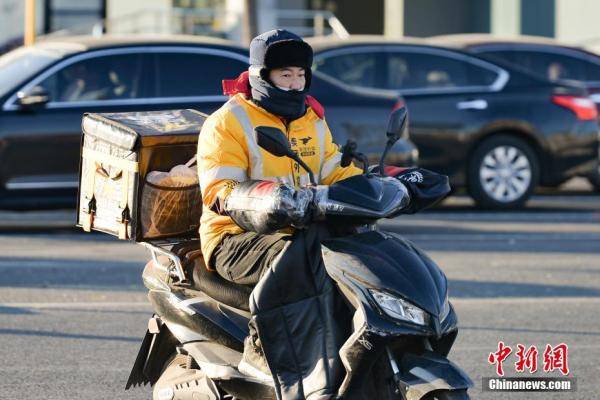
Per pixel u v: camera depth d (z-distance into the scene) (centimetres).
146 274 1255
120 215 1217
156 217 1218
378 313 1035
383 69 3281
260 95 1160
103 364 1598
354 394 1059
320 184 1211
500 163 3284
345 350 1048
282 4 5788
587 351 1702
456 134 3250
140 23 5566
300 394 1086
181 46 2836
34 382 1505
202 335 1188
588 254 2517
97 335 1756
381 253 1063
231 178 1145
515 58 3841
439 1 5912
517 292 2100
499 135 3288
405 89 3272
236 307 1180
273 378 1098
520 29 5572
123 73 2792
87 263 2347
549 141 3297
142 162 1205
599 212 3275
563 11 5416
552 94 3322
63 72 2755
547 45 3872
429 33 5916
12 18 5494
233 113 1161
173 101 2794
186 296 1208
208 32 5512
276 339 1096
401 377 1026
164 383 1247
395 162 2825
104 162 1240
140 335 1759
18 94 2714
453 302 2012
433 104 3247
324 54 3266
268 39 1145
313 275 1091
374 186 1073
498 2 5709
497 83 3300
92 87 2767
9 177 2697
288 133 1174
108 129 1229
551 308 1978
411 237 2742
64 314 1892
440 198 1139
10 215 3169
